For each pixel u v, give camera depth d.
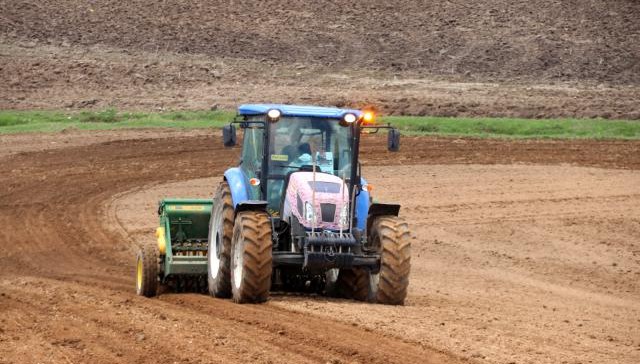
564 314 49.41
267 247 46.22
